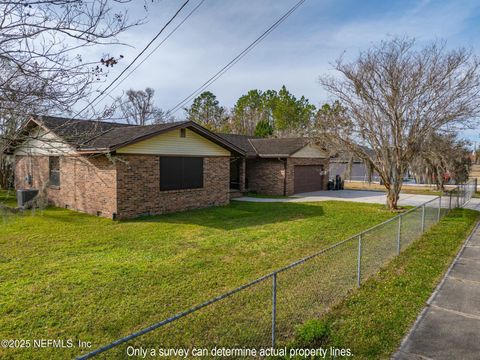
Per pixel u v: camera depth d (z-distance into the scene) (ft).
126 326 13.67
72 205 42.45
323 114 46.14
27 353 11.85
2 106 9.45
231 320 13.64
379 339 12.85
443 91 37.78
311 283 16.88
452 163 70.59
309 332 12.66
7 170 51.57
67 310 15.05
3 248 24.98
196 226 33.45
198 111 142.10
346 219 38.19
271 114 142.82
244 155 52.75
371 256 20.68
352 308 15.44
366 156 44.16
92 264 21.33
